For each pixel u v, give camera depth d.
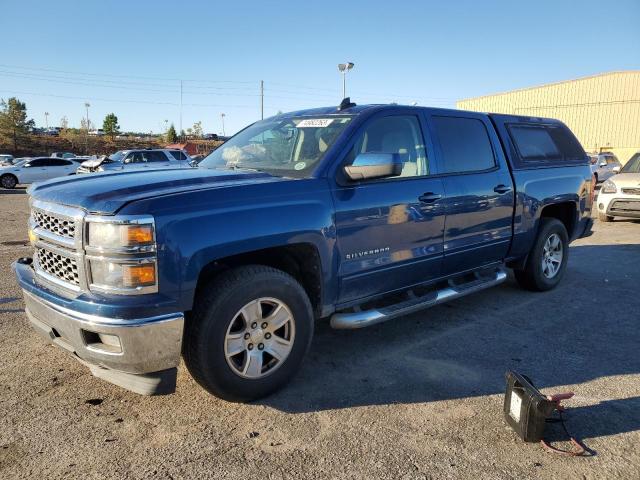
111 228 2.74
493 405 3.36
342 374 3.80
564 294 5.92
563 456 2.81
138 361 2.79
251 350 3.27
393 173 3.51
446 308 5.39
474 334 4.64
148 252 2.76
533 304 5.54
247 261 3.49
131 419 3.13
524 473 2.66
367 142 3.96
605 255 8.23
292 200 3.37
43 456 2.74
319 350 4.26
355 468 2.68
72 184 3.32
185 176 3.46
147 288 2.77
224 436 2.96
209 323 3.03
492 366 3.97
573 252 8.51
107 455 2.76
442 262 4.47
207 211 2.99
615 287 6.24
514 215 5.21
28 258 3.84
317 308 3.69
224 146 4.77
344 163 3.73
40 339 4.32
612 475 2.65
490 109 47.28
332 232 3.56
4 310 5.04
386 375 3.79
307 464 2.71
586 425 3.12
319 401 3.39
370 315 3.89
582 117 41.56
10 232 10.34
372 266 3.87
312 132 4.07
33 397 3.38
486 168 4.95
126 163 21.55
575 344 4.42
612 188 11.65
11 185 25.91
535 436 2.91
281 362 3.41
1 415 3.14
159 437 2.94
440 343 4.43
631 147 39.59
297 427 3.07
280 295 3.32
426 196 4.20
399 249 4.05
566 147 6.27
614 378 3.77
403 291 4.31
